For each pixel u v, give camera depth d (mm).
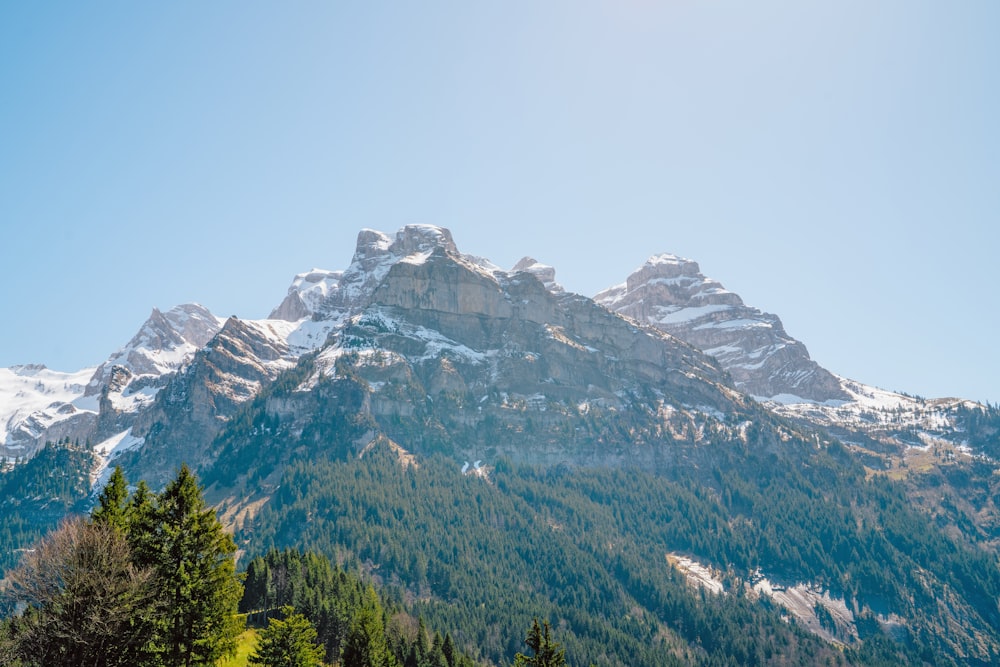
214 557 79625
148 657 76312
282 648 103438
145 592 74375
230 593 81188
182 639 78312
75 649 71812
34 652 71938
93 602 71438
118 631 73500
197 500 80125
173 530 77625
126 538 77312
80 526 75812
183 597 77562
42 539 78688
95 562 72938
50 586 73938
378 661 114688
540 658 96875
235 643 84000
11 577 74562
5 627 75688
